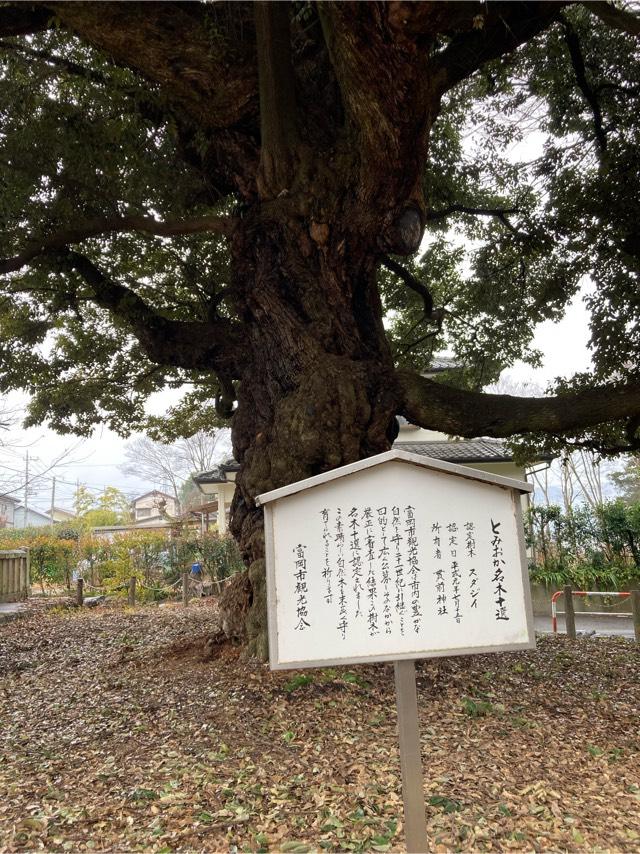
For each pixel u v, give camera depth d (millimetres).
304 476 6570
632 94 9375
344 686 5848
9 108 7426
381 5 4543
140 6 5715
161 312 10977
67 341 11211
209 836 3588
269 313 7094
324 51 7164
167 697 5973
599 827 3713
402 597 3217
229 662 6738
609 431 8422
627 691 6543
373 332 7414
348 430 6559
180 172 8477
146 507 46562
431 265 11656
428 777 4246
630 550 15906
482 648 3207
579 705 5938
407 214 6609
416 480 3314
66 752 4910
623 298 8938
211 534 19453
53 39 7512
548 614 14789
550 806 3916
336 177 6523
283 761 4461
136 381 11609
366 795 3971
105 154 7746
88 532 22656
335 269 6965
